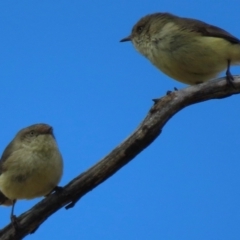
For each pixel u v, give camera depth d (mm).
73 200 11555
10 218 11508
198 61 12602
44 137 11938
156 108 11375
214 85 11648
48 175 11891
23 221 11414
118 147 11273
